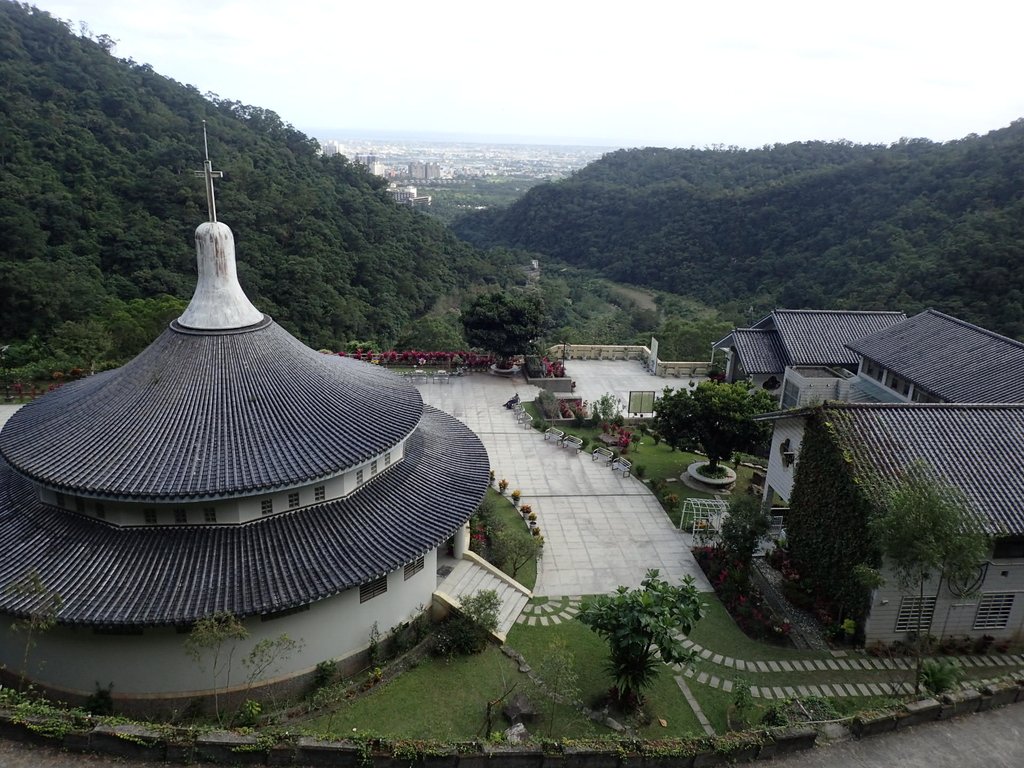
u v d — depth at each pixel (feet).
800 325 152.15
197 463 61.52
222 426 65.31
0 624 62.64
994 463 74.84
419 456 82.48
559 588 87.51
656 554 96.53
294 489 64.64
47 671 61.77
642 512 108.68
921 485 65.16
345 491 69.05
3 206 194.08
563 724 63.46
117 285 201.46
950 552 60.44
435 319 232.73
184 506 61.16
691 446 117.91
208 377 68.85
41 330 182.50
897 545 62.44
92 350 153.28
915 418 79.51
